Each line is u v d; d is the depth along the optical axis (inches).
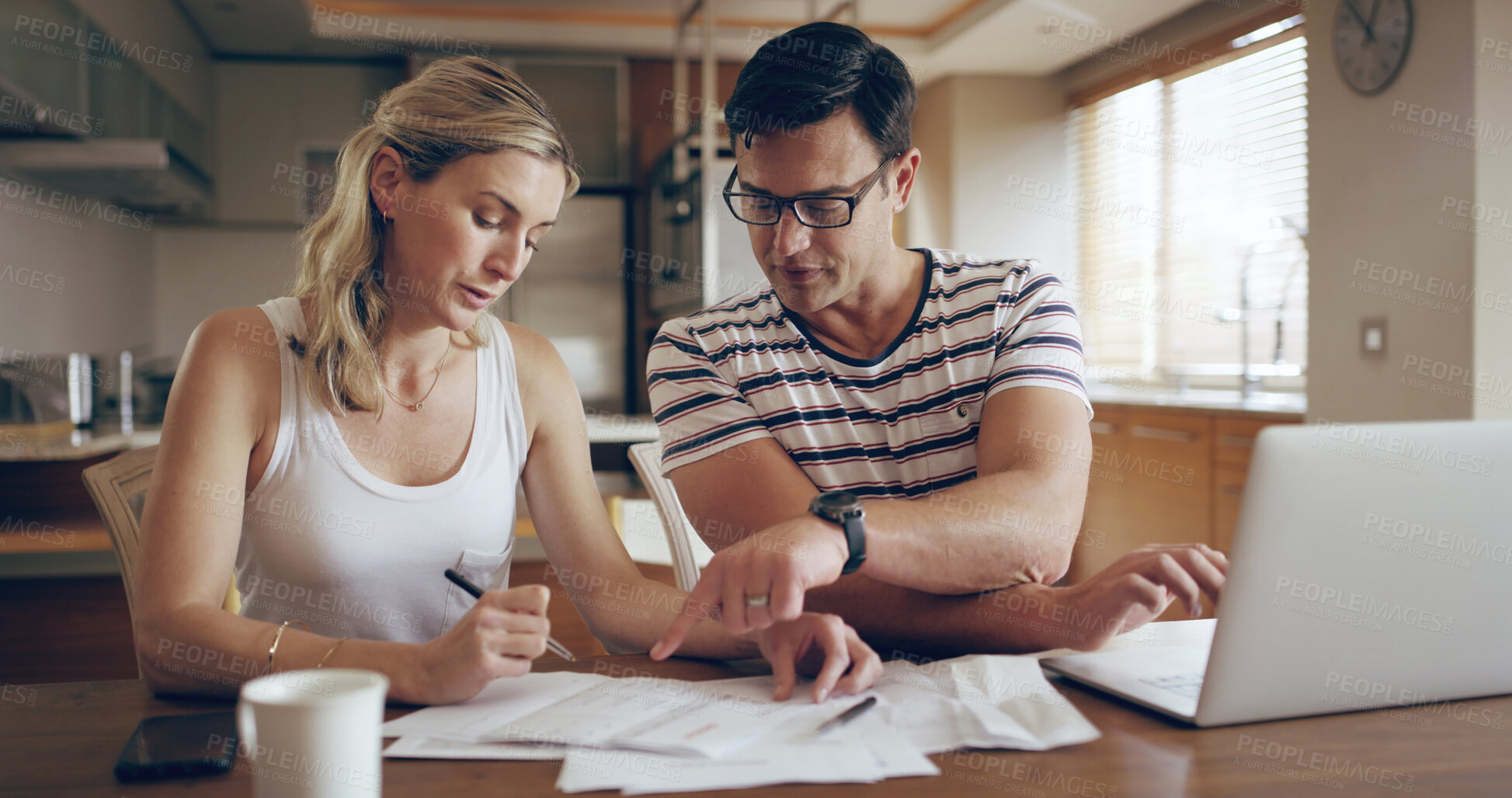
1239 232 157.9
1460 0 102.7
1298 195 145.8
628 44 193.8
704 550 62.3
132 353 176.1
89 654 82.2
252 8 171.6
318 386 45.9
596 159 201.0
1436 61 105.9
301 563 46.7
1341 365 119.3
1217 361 164.4
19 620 81.5
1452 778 26.0
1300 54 144.9
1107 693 32.9
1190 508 139.6
